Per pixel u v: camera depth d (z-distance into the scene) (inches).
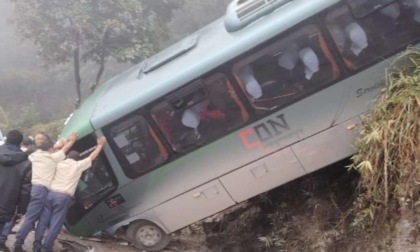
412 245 243.3
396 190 249.4
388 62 275.7
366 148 261.0
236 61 286.7
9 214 294.0
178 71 298.0
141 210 324.5
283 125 292.8
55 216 300.2
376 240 265.0
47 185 299.3
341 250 287.3
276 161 299.9
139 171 314.2
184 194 314.5
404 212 251.4
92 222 335.0
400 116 248.2
